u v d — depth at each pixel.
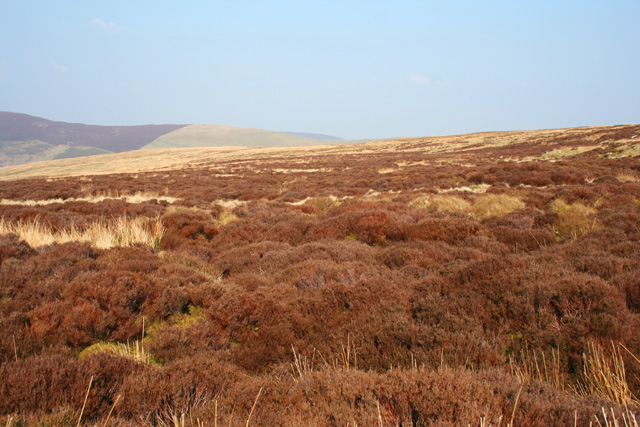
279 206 16.47
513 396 2.86
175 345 4.38
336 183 26.80
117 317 4.68
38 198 24.33
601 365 3.45
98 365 3.51
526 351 3.92
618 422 2.56
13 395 2.96
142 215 14.70
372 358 3.95
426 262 7.14
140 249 8.24
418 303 5.00
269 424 2.71
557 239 9.43
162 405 3.25
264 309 5.24
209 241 11.09
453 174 25.66
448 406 2.70
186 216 12.26
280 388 3.30
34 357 3.64
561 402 2.85
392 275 6.31
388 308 4.83
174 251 9.07
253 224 11.67
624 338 3.86
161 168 65.56
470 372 3.28
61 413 2.87
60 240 9.12
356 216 10.68
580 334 3.93
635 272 5.34
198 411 3.06
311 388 3.22
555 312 4.38
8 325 4.23
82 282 5.13
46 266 6.34
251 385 3.37
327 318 5.10
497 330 4.33
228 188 29.02
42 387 3.09
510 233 9.61
